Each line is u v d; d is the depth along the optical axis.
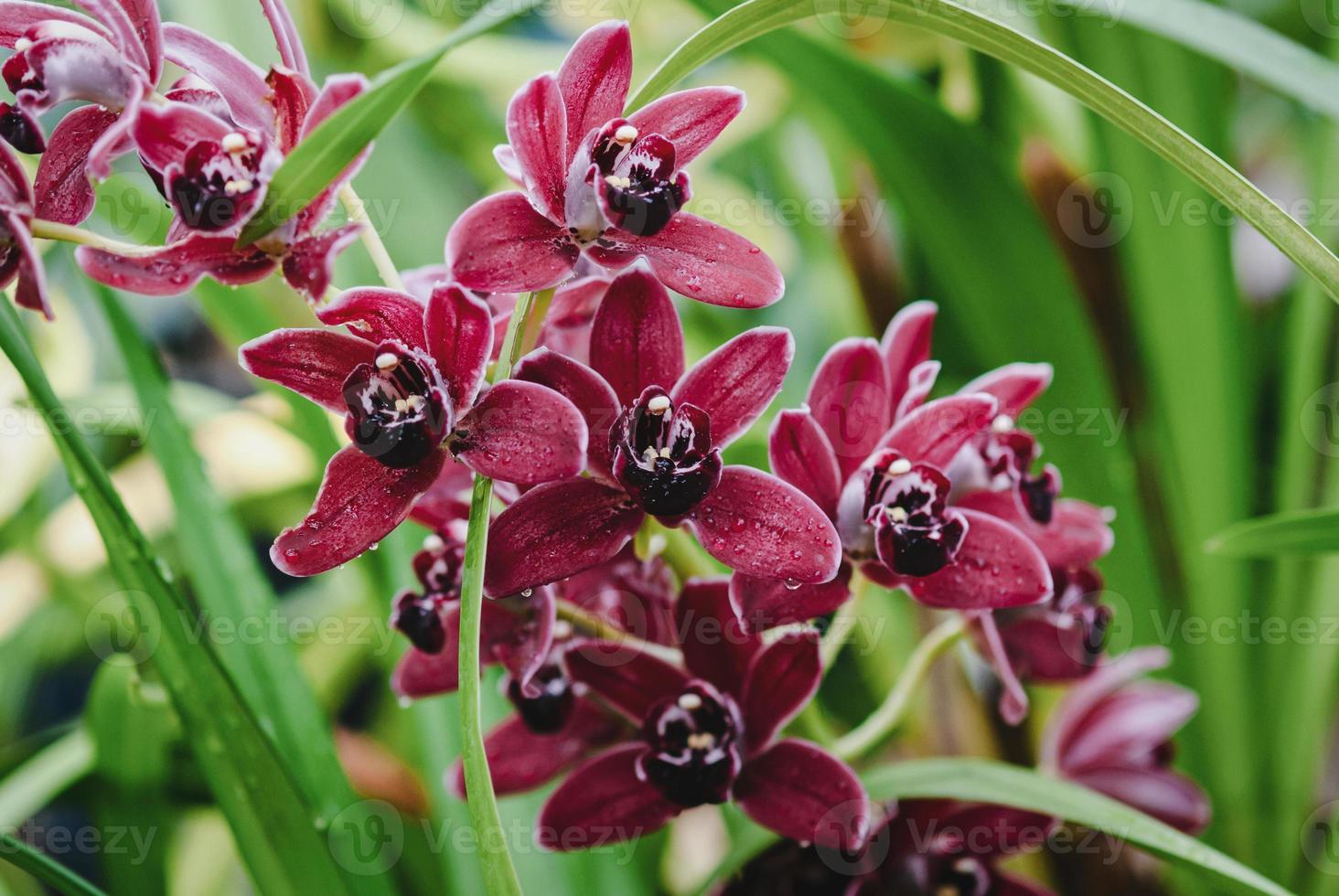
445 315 0.43
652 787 0.46
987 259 0.55
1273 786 0.58
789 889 0.47
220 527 0.52
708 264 0.44
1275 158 0.80
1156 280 0.57
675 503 0.43
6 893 0.58
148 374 0.51
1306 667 0.57
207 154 0.42
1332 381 0.60
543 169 0.43
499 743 0.48
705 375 0.44
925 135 0.54
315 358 0.43
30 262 0.42
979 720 0.57
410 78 0.41
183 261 0.43
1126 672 0.52
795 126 0.72
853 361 0.46
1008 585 0.45
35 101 0.43
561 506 0.44
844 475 0.46
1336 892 0.57
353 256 0.56
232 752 0.48
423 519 0.46
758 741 0.46
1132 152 0.56
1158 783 0.52
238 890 0.63
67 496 0.77
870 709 0.64
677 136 0.44
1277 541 0.47
